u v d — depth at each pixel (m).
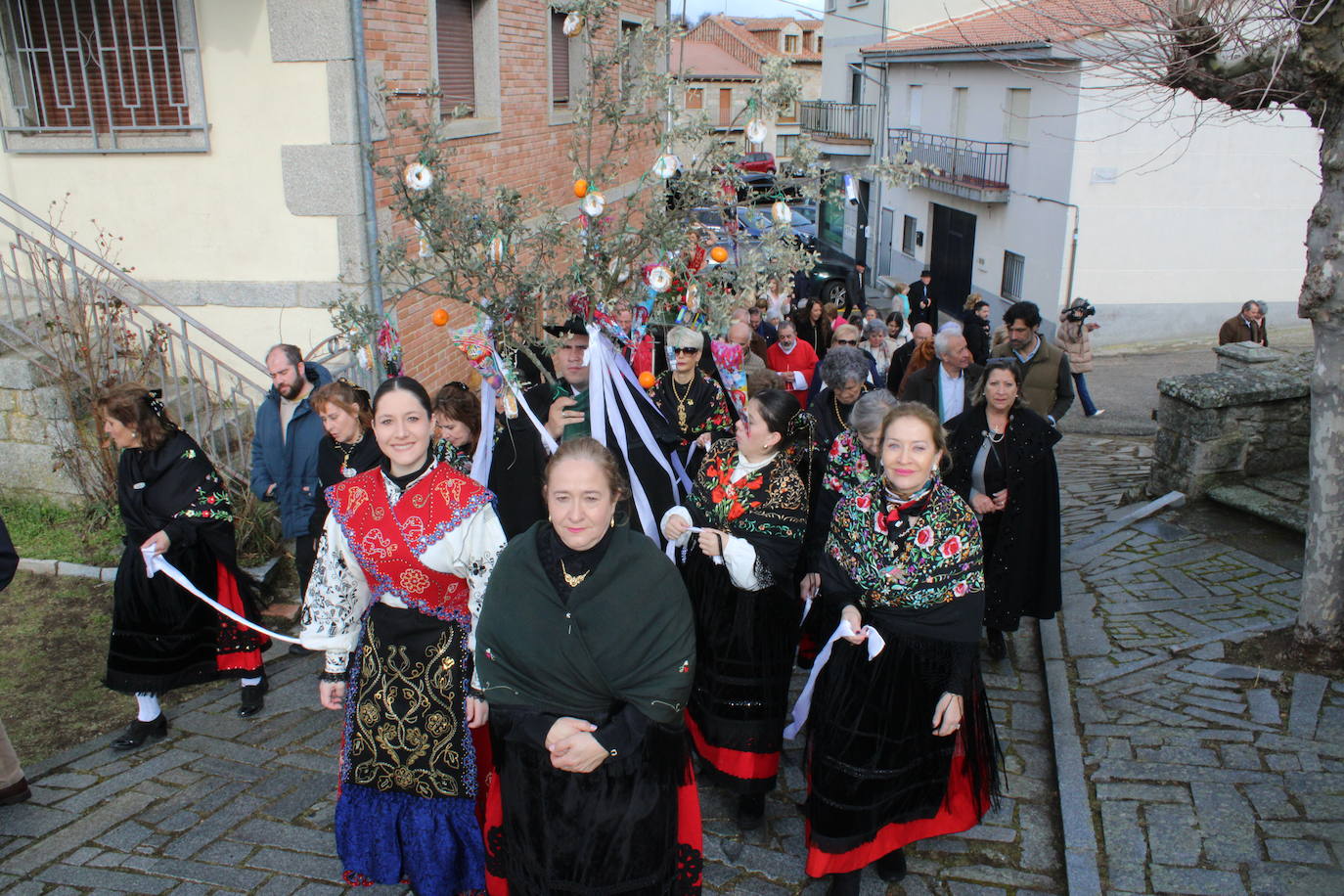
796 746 4.71
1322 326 4.50
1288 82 4.47
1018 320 7.07
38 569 6.39
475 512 3.26
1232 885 3.42
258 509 6.68
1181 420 7.19
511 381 4.34
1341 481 4.57
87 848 3.87
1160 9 4.73
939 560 3.36
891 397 4.18
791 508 3.93
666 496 4.50
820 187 4.38
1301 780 3.91
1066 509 7.73
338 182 7.40
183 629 4.65
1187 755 4.16
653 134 4.74
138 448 4.58
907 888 3.64
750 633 3.88
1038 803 4.12
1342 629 4.71
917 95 23.28
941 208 22.33
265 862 3.79
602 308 4.34
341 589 3.37
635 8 13.44
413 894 3.53
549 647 2.92
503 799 3.05
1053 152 17.11
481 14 9.42
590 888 2.93
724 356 5.10
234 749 4.65
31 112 7.70
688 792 3.19
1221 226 16.88
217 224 7.66
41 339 7.14
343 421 4.77
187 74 7.42
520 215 4.55
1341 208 4.38
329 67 7.20
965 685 3.39
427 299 8.69
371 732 3.33
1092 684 4.85
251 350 7.85
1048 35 5.66
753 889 3.67
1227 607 5.50
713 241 4.49
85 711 5.08
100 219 7.80
